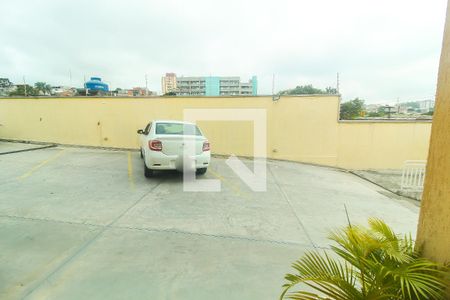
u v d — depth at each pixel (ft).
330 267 5.52
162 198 17.04
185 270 9.14
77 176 21.70
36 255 9.68
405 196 22.71
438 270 4.47
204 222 13.51
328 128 34.22
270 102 34.45
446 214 4.56
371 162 34.27
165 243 11.04
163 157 19.65
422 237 5.08
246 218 14.38
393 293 4.64
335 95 33.60
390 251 4.97
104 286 8.06
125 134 36.55
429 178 4.93
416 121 33.32
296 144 34.78
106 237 11.32
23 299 7.33
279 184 22.70
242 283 8.54
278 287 8.39
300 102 34.12
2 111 39.01
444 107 4.61
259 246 11.19
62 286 7.98
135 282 8.34
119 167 25.45
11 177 20.77
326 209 16.81
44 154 31.14
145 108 35.86
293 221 14.34
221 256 10.21
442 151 4.65
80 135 37.55
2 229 11.68
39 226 12.12
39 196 16.42
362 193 22.08
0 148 33.58
